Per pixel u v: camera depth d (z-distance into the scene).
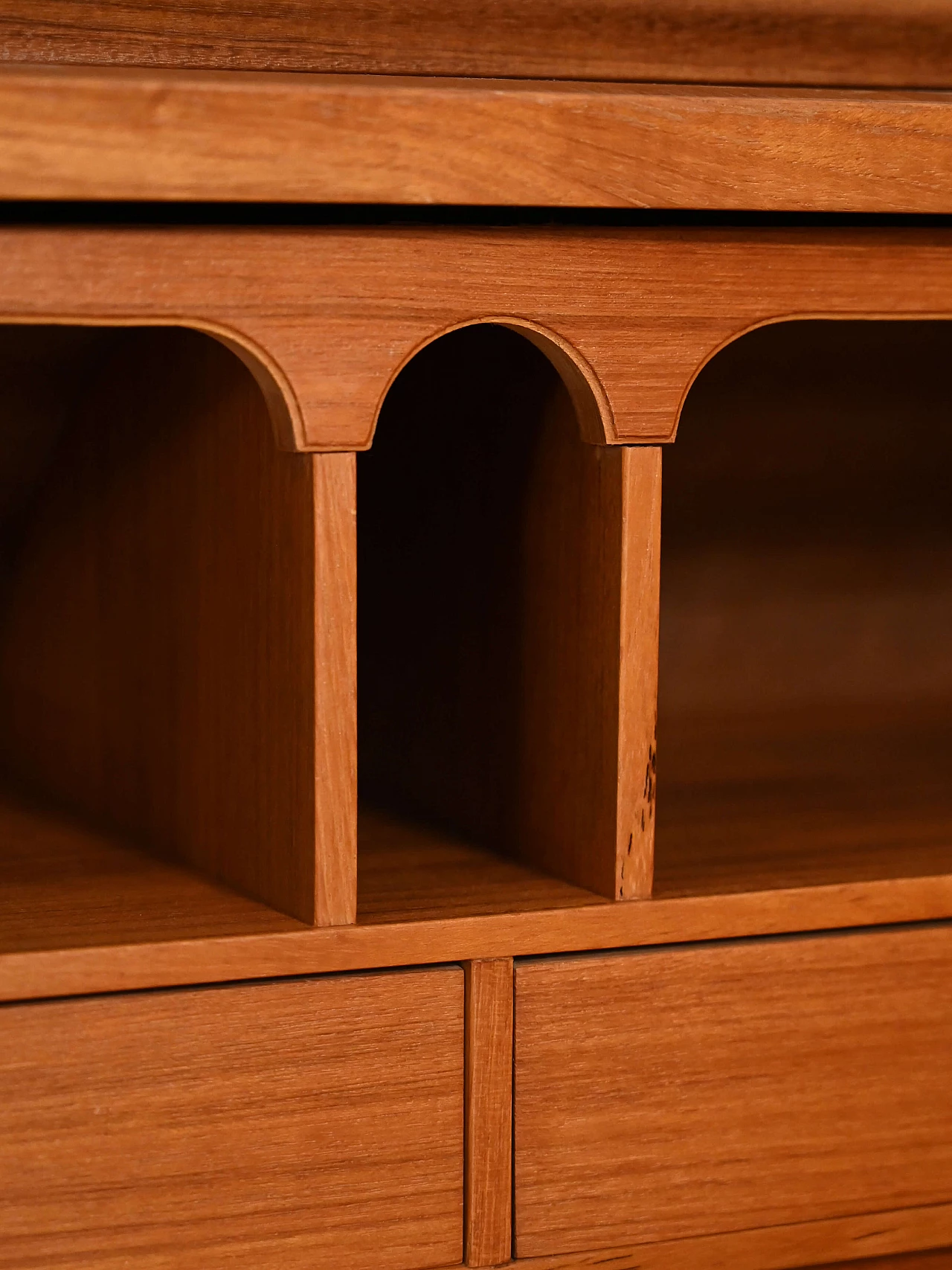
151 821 0.86
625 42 0.73
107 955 0.67
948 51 0.77
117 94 0.61
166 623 0.83
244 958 0.68
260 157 0.63
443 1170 0.72
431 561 0.91
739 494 1.13
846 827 0.90
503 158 0.66
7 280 0.62
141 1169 0.68
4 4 0.65
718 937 0.75
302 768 0.69
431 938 0.70
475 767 0.87
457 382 0.87
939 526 1.19
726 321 0.72
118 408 0.87
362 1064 0.70
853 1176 0.77
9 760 1.04
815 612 1.18
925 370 1.08
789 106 0.69
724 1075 0.75
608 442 0.71
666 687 1.15
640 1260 0.75
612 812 0.73
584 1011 0.73
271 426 0.69
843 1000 0.76
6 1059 0.66
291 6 0.69
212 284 0.65
